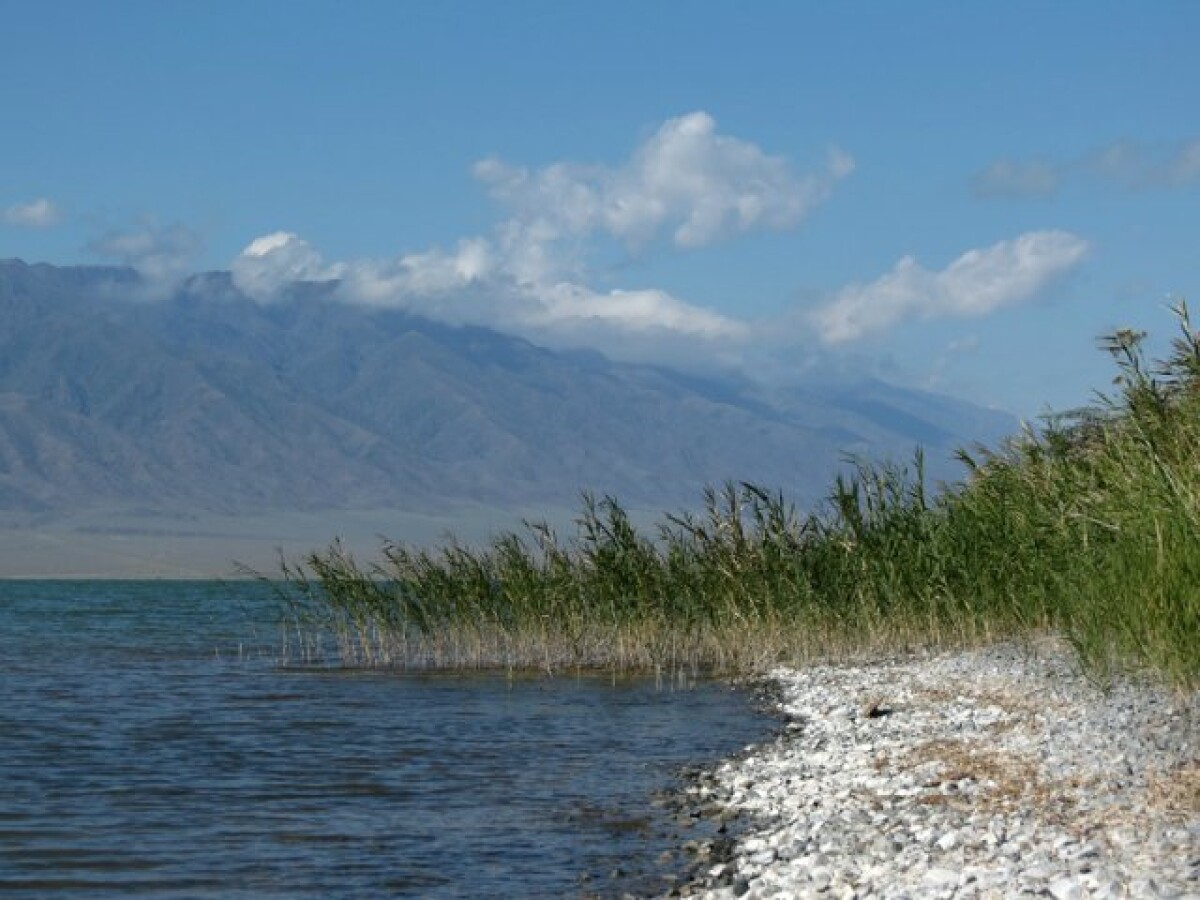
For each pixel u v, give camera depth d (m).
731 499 35.59
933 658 31.53
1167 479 18.69
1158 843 12.94
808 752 22.61
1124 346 21.16
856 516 33.31
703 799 19.62
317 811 19.67
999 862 13.05
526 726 28.45
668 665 38.09
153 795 21.03
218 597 126.31
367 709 31.70
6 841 17.70
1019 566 29.23
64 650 52.75
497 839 17.62
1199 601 17.52
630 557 37.00
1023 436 27.91
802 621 34.44
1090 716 20.72
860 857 13.95
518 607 38.34
